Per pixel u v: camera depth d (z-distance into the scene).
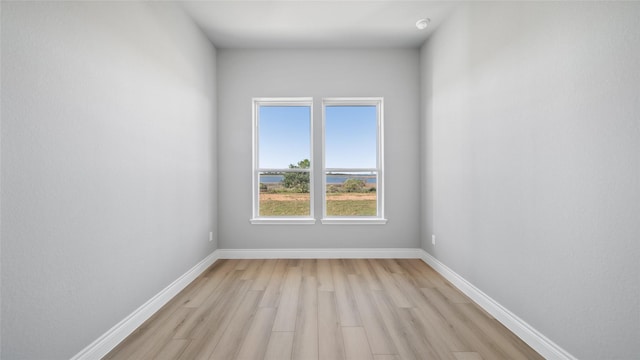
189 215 2.94
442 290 2.74
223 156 3.78
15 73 1.24
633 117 1.24
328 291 2.71
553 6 1.64
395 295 2.62
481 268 2.40
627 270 1.27
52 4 1.40
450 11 2.90
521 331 1.91
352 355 1.73
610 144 1.33
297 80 3.79
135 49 2.06
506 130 2.06
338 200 3.95
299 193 3.94
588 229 1.44
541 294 1.75
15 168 1.24
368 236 3.83
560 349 1.61
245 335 1.95
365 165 3.93
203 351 1.77
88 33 1.63
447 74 2.99
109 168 1.79
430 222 3.48
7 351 1.22
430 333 1.98
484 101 2.33
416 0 2.72
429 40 3.45
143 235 2.15
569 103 1.54
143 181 2.15
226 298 2.55
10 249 1.22
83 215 1.59
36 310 1.33
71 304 1.52
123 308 1.92
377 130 3.93
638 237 1.23
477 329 2.03
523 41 1.88
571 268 1.54
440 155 3.18
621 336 1.30
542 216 1.74
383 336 1.94
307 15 3.00
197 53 3.15
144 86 2.17
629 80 1.25
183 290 2.73
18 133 1.25
